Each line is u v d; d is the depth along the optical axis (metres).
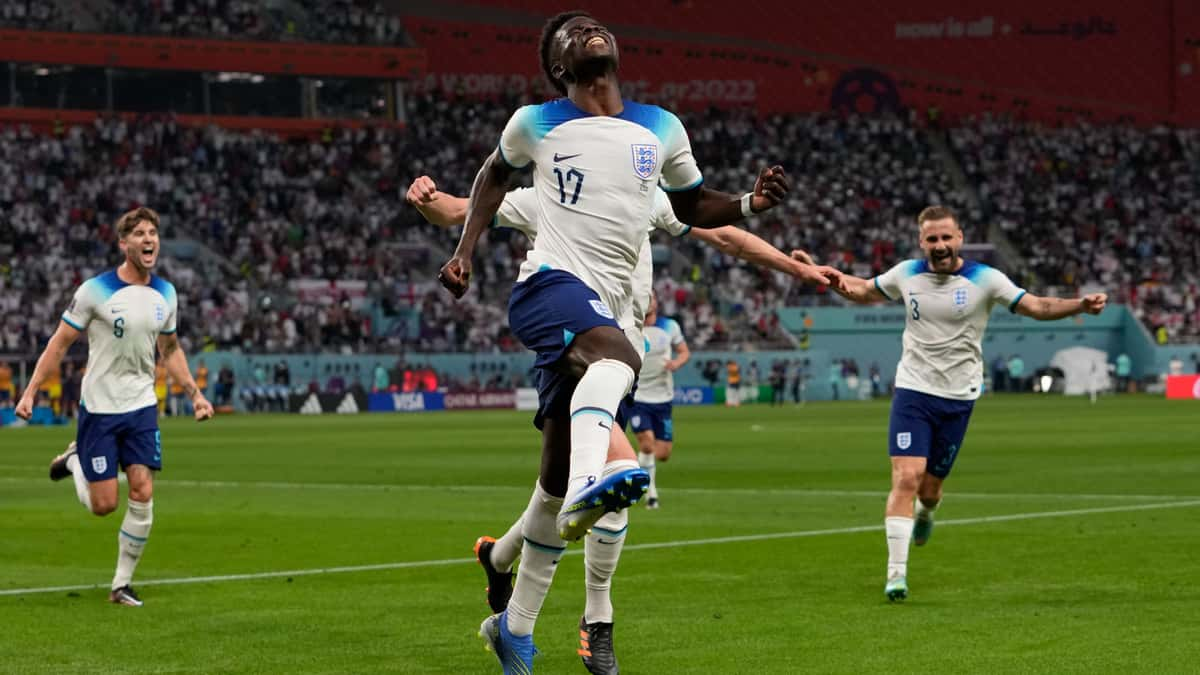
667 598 11.49
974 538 15.38
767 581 12.44
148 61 75.06
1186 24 87.88
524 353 69.38
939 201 84.38
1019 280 80.62
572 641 9.73
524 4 84.12
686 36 87.81
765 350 72.94
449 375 67.94
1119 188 86.12
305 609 11.21
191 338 65.69
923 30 88.50
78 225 69.38
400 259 73.81
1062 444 33.31
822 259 80.00
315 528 17.38
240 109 78.69
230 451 34.53
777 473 26.09
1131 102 88.38
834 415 53.88
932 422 12.13
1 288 65.06
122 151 73.38
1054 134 88.19
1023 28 88.50
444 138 81.06
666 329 20.61
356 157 78.62
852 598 11.43
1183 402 62.72
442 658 9.16
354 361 66.06
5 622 10.69
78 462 12.69
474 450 34.19
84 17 75.31
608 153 7.30
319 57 78.12
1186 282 82.12
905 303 12.35
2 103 74.06
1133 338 79.56
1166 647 9.10
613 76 7.39
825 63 88.50
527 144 7.37
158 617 10.89
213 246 71.62
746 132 85.38
